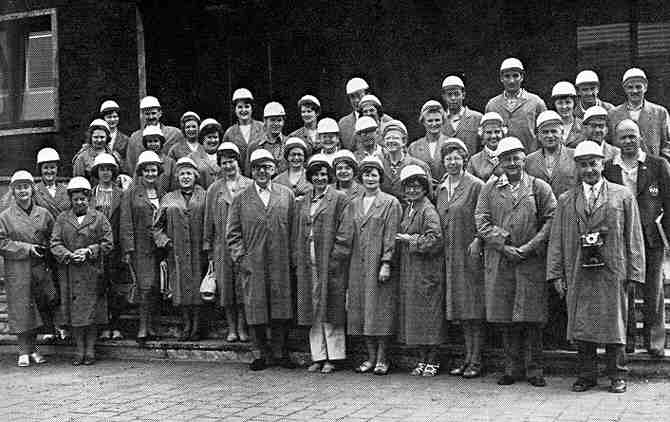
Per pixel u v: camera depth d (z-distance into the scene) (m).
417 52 13.86
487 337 9.53
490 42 13.44
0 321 11.93
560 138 8.93
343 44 14.27
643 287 8.70
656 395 7.86
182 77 14.53
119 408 7.86
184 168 10.31
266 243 9.47
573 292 8.09
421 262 8.94
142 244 10.51
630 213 8.02
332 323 9.34
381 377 9.02
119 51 14.62
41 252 10.40
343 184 9.59
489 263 8.54
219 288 10.07
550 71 13.16
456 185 8.99
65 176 14.91
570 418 7.02
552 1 13.10
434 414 7.27
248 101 11.29
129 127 14.55
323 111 14.45
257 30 14.62
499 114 10.08
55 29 14.91
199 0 14.25
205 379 9.13
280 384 8.76
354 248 9.28
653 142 9.75
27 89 15.27
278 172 10.78
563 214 8.19
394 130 9.73
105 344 10.77
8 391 8.84
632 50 12.78
